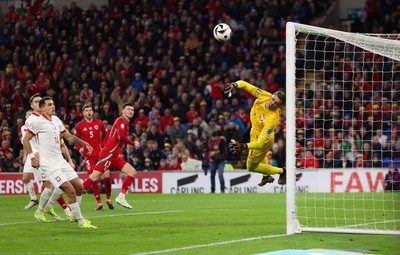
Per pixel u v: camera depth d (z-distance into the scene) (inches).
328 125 2583.7
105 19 3147.1
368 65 2748.5
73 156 2583.7
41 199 1353.3
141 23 3061.0
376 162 2378.2
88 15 3184.1
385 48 1298.0
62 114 2753.4
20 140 2578.7
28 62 3107.8
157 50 2967.5
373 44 1250.6
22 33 3213.6
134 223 1323.8
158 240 1065.5
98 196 1676.9
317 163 2417.6
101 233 1155.9
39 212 1360.7
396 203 1843.0
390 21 2918.3
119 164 1654.8
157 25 3051.2
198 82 2810.0
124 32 3046.3
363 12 3063.5
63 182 1206.9
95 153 1695.4
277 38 2950.3
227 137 2472.9
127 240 1065.5
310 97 2674.7
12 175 2444.6
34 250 960.9
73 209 1221.1
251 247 979.3
